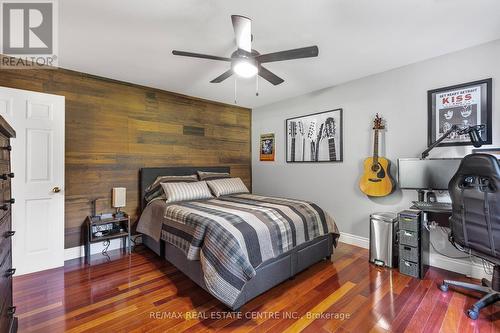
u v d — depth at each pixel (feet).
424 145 8.94
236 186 12.78
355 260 9.34
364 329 5.49
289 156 13.76
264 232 6.93
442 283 7.16
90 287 7.35
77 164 9.77
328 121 11.87
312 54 6.29
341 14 6.18
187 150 13.21
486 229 5.73
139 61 8.87
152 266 8.89
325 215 9.32
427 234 8.41
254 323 5.73
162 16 6.22
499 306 6.28
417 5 5.86
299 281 7.75
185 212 8.02
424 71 8.92
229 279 5.80
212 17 6.27
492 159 5.52
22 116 8.16
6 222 4.55
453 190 6.44
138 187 11.43
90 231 9.36
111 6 5.81
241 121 15.76
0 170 4.19
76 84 9.77
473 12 6.13
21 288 7.27
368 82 10.43
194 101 13.52
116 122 10.79
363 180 10.24
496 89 7.48
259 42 7.53
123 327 5.56
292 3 5.74
